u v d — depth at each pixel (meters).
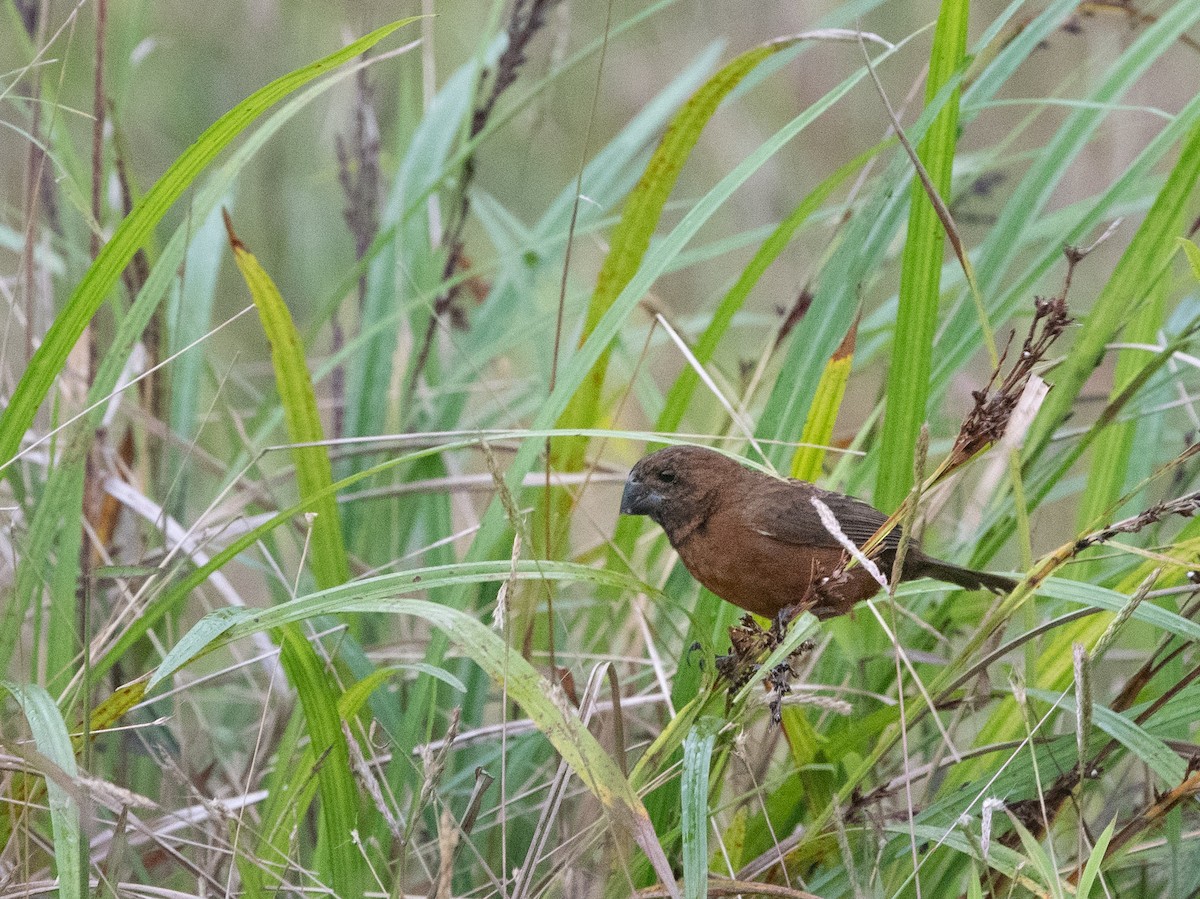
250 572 13.23
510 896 6.93
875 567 5.89
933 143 7.88
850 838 7.02
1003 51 9.04
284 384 8.39
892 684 8.26
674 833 7.10
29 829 6.62
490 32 11.03
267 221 15.09
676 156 8.77
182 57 15.87
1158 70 15.28
